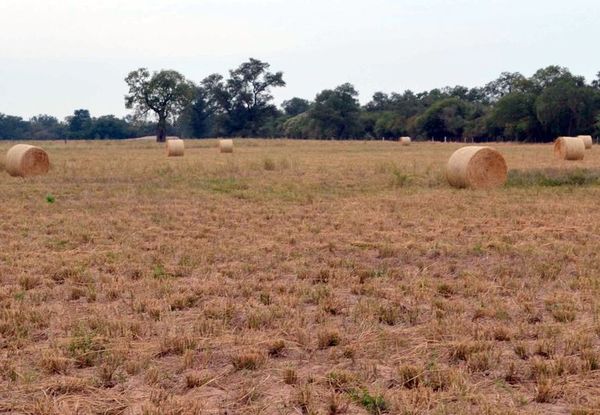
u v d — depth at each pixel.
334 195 18.09
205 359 6.00
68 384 5.45
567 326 6.94
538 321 7.25
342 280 8.92
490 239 11.77
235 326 7.05
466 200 16.78
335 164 30.39
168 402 5.11
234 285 8.66
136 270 9.42
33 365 5.95
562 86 82.44
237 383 5.59
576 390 5.32
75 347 6.25
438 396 5.18
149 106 99.88
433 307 7.64
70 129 146.88
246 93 125.81
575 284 8.62
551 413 4.98
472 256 10.54
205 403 5.20
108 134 140.38
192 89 103.00
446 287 8.49
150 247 11.19
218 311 7.43
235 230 12.92
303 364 6.02
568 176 21.56
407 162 31.80
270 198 17.56
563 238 11.91
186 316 7.41
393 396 5.21
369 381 5.56
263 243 11.59
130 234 12.40
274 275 9.24
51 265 9.69
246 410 5.05
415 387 5.39
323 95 119.25
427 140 104.88
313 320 7.26
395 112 114.88
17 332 6.72
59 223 13.68
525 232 12.34
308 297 8.09
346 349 6.21
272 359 6.15
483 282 8.73
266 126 129.62
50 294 8.22
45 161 24.66
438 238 11.93
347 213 14.84
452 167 19.84
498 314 7.35
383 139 108.50
